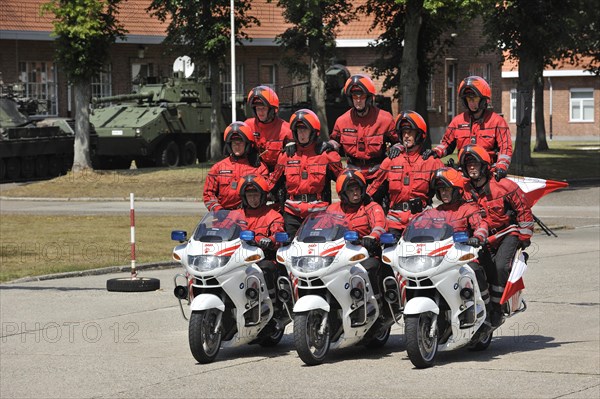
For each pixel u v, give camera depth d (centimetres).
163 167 5797
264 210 1638
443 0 4647
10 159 5403
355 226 1588
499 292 1560
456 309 1479
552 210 4147
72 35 5044
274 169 1758
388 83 6288
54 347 1666
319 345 1512
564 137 9462
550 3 5272
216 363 1537
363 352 1627
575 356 1553
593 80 9350
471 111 1714
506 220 1578
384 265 1590
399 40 6116
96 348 1656
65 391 1366
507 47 5369
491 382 1370
